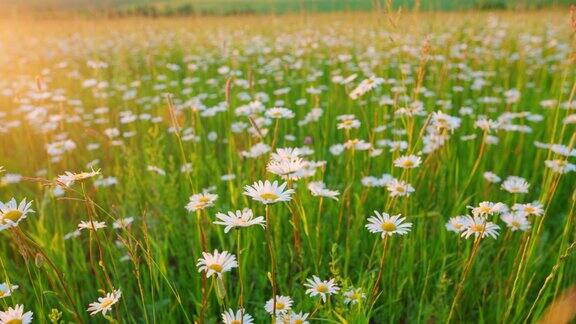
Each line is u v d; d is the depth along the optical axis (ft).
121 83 22.16
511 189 8.24
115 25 46.06
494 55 23.82
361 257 9.10
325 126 15.37
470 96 19.54
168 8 54.75
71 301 6.18
